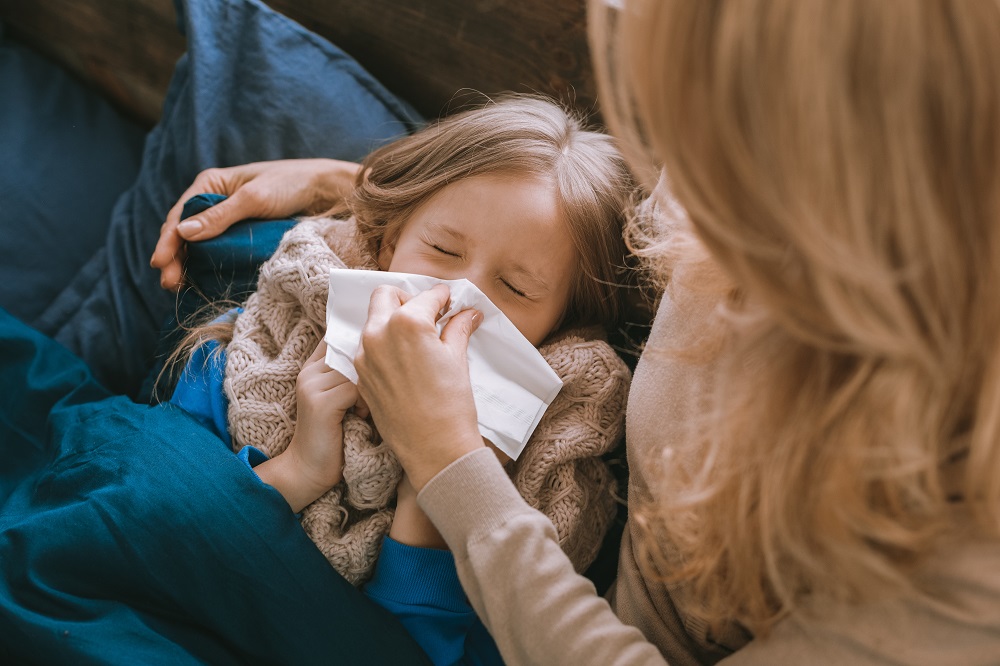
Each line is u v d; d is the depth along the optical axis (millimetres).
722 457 599
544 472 832
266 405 861
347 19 1249
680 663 746
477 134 897
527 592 613
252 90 1170
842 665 536
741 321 562
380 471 806
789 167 421
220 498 785
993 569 476
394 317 688
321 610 775
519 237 847
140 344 1170
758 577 581
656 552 678
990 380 451
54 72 1451
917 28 391
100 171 1354
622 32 466
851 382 489
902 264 439
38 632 739
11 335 1069
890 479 491
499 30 1126
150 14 1335
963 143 416
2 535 777
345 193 1124
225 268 1049
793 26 402
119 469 810
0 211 1247
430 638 794
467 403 685
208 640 797
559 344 895
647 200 825
